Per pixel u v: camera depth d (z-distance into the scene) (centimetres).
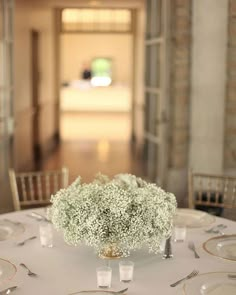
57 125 1141
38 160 841
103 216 221
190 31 570
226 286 210
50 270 229
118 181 243
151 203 226
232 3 555
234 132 573
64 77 1789
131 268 217
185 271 229
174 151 583
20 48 862
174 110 579
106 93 1609
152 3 587
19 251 250
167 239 243
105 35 1773
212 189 551
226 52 561
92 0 1066
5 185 598
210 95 569
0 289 208
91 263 237
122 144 1013
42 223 287
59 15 1201
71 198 229
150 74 603
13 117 615
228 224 291
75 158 862
